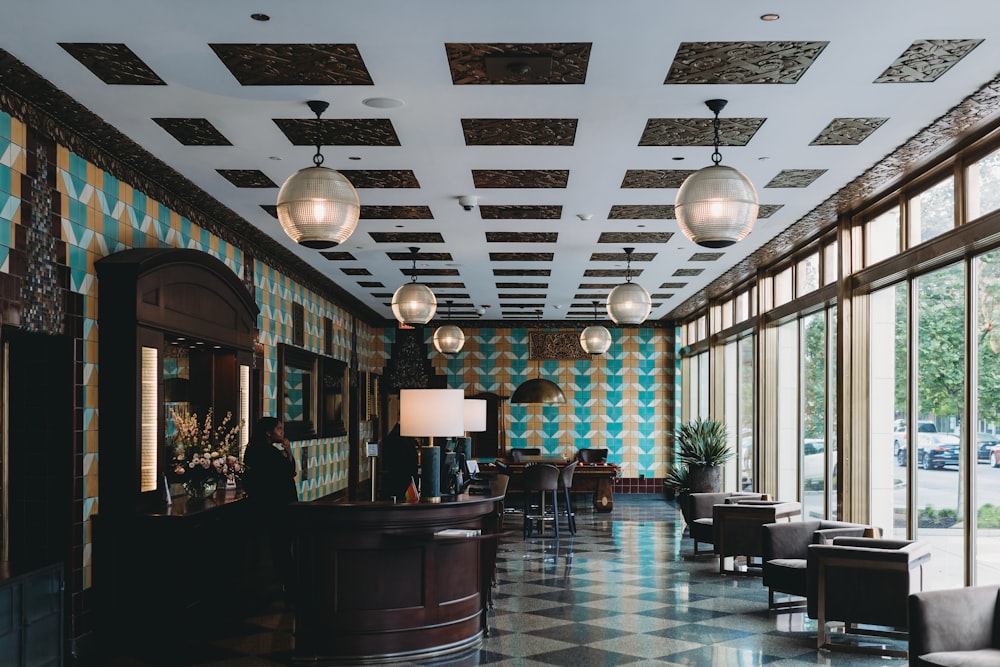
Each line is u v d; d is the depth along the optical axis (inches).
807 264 442.0
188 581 263.3
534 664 232.5
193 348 352.2
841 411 366.0
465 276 560.4
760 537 367.6
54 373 242.2
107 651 247.1
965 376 274.5
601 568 387.2
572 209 368.5
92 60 204.4
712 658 236.8
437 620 246.7
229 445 334.0
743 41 196.1
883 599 243.8
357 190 336.5
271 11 179.5
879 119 250.4
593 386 821.2
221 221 381.7
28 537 238.1
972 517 270.4
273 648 247.8
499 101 235.3
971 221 262.7
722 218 208.7
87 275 255.9
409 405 262.2
